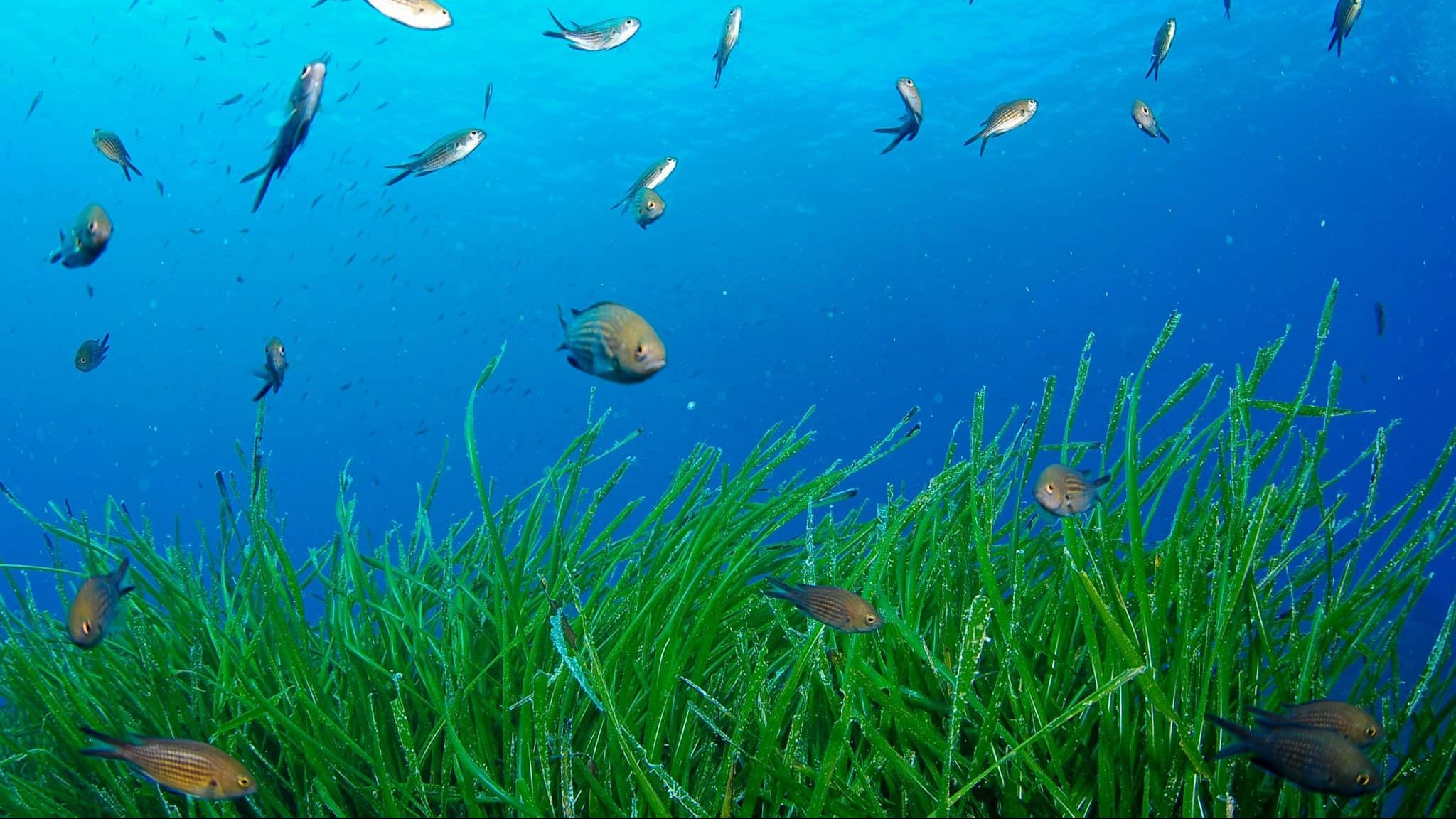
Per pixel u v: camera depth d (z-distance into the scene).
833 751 1.93
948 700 2.33
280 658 3.07
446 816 2.32
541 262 48.59
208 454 64.12
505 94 35.25
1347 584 2.50
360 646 3.09
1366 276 55.94
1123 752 2.10
